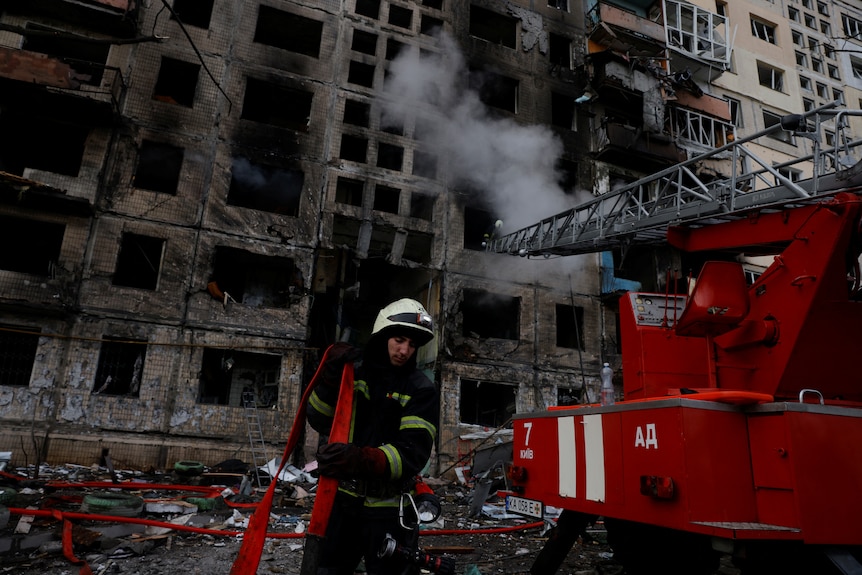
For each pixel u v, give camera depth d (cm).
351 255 1912
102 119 1575
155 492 942
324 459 191
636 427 314
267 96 1953
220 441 1466
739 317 380
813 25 3219
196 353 1515
